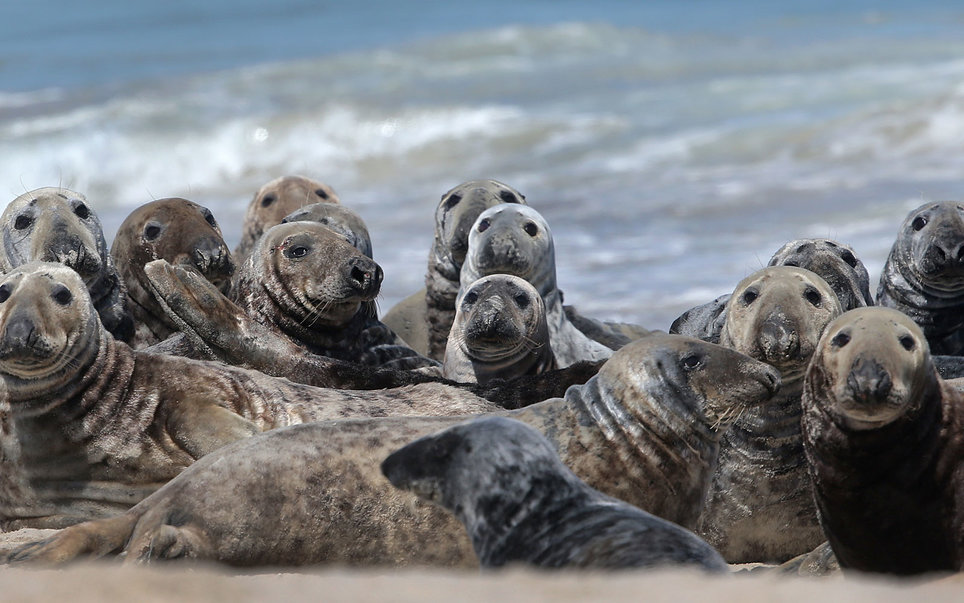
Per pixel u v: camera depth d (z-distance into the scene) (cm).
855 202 5350
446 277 3259
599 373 1852
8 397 2044
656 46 11250
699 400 1800
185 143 7869
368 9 16238
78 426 2034
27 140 7881
